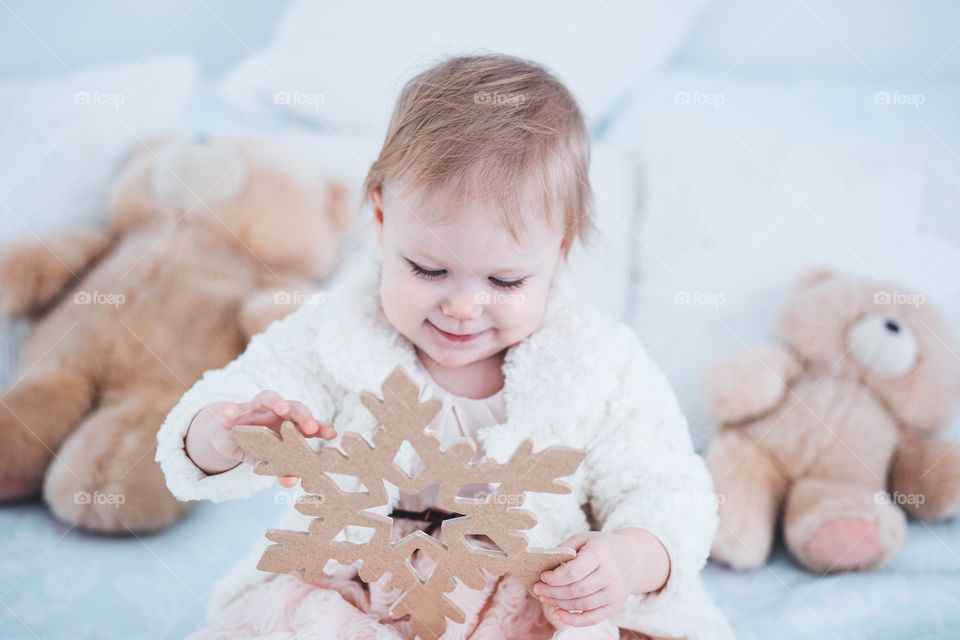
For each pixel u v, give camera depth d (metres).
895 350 1.28
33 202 1.54
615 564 0.85
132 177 1.55
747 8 1.96
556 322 0.98
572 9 1.83
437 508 0.97
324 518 0.84
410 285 0.92
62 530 1.23
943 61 1.95
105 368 1.35
